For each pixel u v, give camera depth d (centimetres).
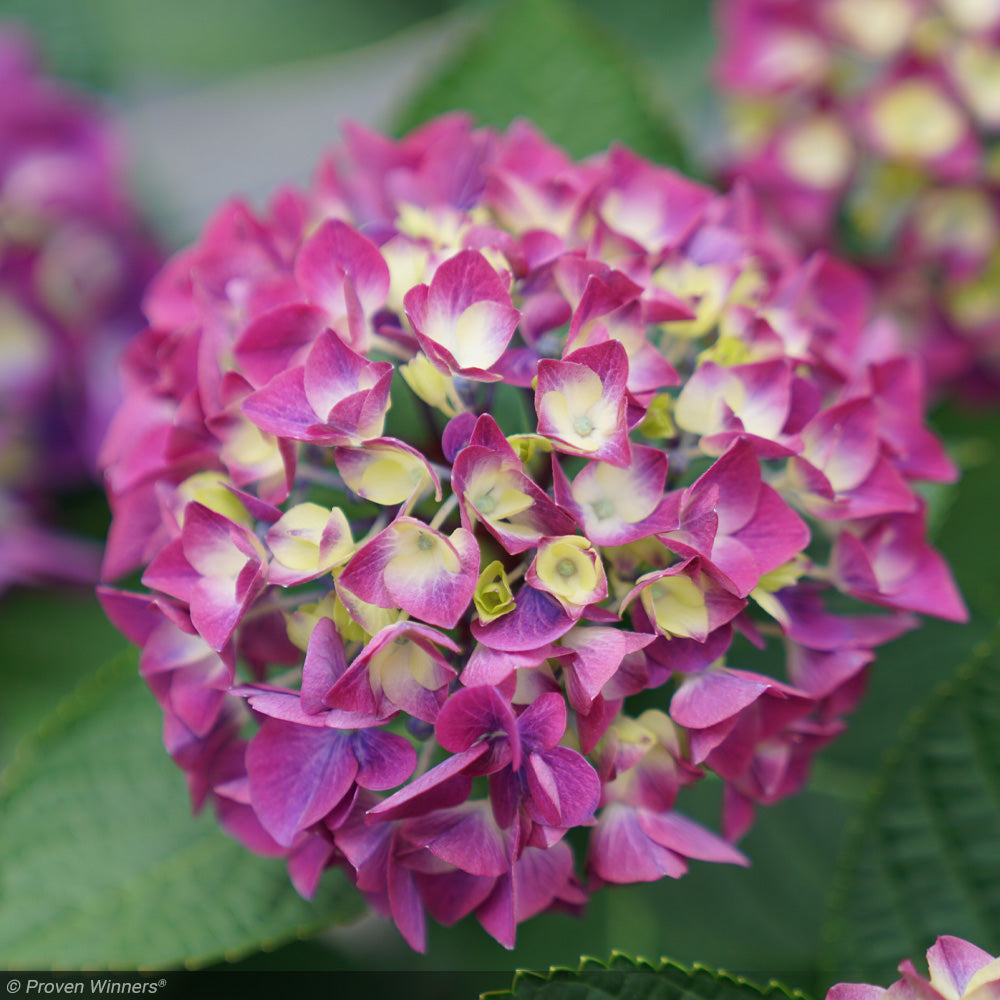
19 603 103
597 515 84
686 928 94
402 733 86
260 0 138
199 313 87
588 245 87
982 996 82
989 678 88
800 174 103
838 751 95
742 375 85
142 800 92
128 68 132
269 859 91
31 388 101
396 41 139
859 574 86
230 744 86
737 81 107
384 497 84
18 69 105
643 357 85
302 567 84
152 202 127
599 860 85
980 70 100
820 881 94
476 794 86
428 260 86
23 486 103
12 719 100
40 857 91
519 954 94
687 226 88
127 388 90
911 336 105
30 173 102
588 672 83
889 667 94
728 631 84
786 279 89
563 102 98
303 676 83
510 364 85
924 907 88
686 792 94
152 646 86
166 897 90
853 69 105
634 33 132
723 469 84
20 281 100
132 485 87
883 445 87
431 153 90
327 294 86
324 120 146
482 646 83
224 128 143
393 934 97
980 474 99
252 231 89
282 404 84
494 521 83
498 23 98
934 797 88
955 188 100
